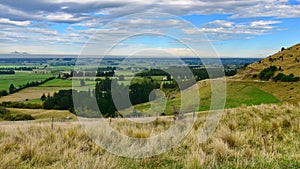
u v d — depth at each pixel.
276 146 5.65
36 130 7.94
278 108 11.11
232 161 4.92
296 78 62.97
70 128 7.58
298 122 7.92
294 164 4.50
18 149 5.92
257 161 4.72
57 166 4.76
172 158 5.28
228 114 10.15
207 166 4.53
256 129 7.08
